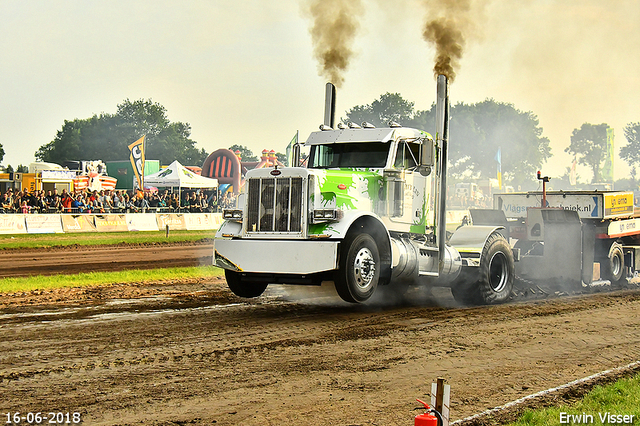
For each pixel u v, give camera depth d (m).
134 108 110.50
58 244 23.42
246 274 9.60
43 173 34.50
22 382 5.88
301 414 5.15
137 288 12.64
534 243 13.21
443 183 10.36
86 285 12.97
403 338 8.05
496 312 10.23
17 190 32.94
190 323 8.82
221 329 8.41
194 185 38.78
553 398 5.73
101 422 4.90
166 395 5.56
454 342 7.87
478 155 90.06
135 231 30.34
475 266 10.79
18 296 11.36
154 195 35.38
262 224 9.37
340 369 6.50
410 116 72.38
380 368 6.56
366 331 8.45
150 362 6.64
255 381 6.03
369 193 9.83
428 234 10.84
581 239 12.70
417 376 6.31
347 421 5.01
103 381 5.94
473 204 60.59
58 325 8.59
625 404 5.56
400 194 10.09
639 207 32.44
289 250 9.02
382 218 9.98
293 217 9.15
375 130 10.47
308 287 12.65
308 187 9.10
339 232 8.91
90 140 108.38
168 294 11.81
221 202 40.03
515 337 8.24
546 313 10.20
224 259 9.44
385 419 5.06
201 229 33.69
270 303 10.77
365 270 9.34
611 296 12.38
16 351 7.05
